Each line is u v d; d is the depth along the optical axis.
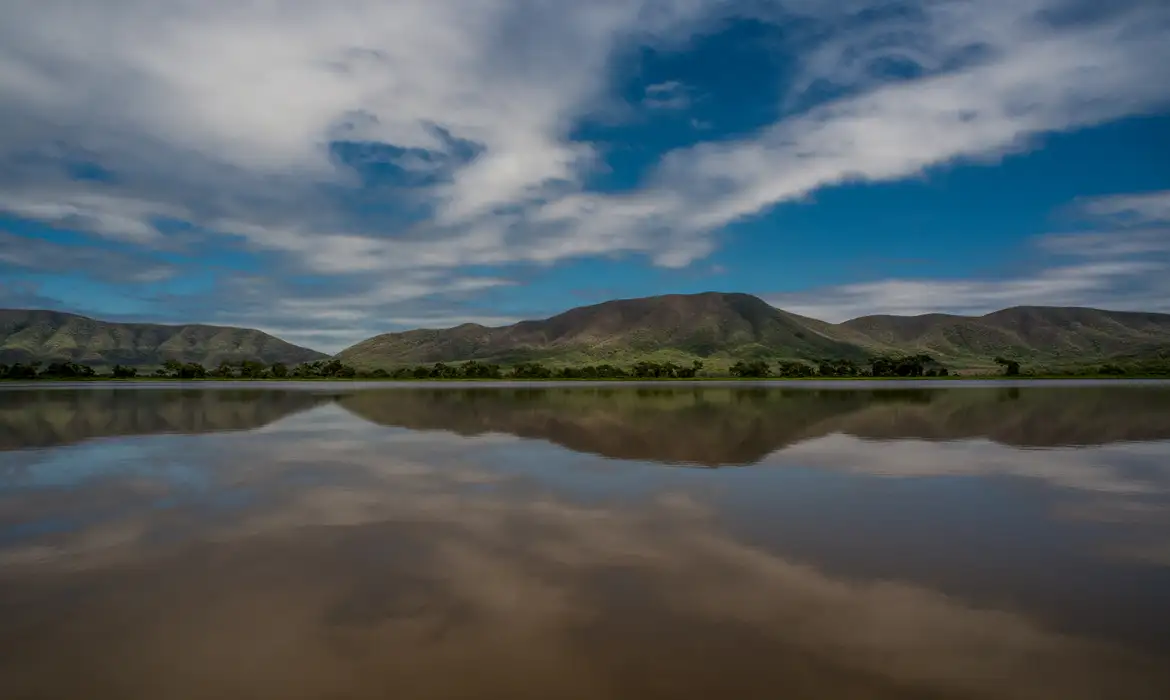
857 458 25.55
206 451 28.08
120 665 8.34
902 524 15.35
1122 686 7.81
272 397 77.19
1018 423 39.50
